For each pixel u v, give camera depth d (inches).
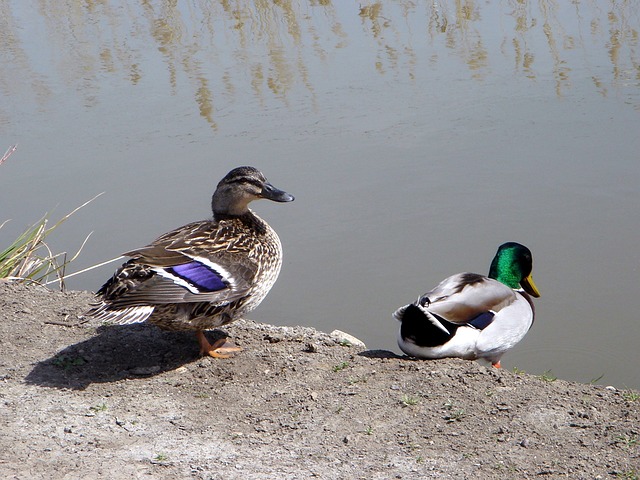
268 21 935.7
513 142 670.5
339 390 348.8
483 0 963.3
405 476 286.7
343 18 932.0
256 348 392.5
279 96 765.9
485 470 289.4
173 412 336.2
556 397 337.7
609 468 288.0
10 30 949.8
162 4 1013.2
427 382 350.6
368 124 710.5
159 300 338.6
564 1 943.0
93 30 941.2
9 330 410.9
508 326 376.8
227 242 367.9
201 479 287.1
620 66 781.9
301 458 300.0
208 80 804.0
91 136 709.9
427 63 812.6
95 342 398.3
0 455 304.7
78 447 310.2
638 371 446.9
